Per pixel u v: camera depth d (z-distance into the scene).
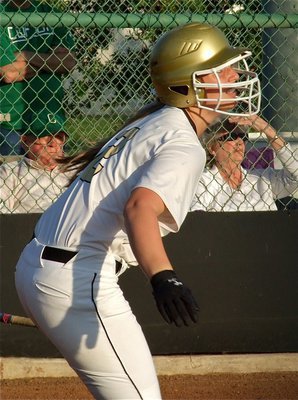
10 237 15.40
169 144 8.06
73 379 15.50
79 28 16.02
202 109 8.88
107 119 16.64
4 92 16.22
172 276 7.06
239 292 15.88
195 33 8.70
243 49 8.81
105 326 8.19
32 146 15.58
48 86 16.41
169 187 7.57
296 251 15.94
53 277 8.16
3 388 15.04
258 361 15.84
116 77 16.78
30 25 15.41
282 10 17.38
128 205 7.42
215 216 15.75
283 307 15.99
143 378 8.32
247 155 16.94
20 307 15.46
